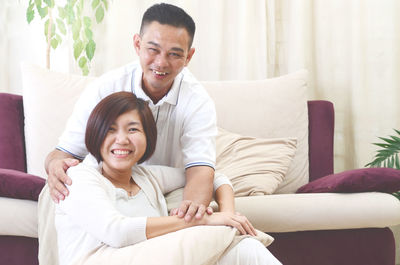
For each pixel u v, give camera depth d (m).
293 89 2.61
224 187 1.70
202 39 3.06
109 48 2.97
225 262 1.35
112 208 1.39
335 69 3.08
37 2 2.72
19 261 1.78
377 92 3.01
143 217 1.38
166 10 1.66
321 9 3.08
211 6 3.05
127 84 1.80
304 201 1.90
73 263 1.35
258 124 2.53
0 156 2.27
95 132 1.52
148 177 1.67
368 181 1.95
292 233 1.96
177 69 1.70
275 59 3.15
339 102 3.08
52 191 1.47
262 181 2.22
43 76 2.42
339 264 1.98
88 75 2.97
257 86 2.61
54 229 1.61
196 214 1.40
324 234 1.98
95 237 1.38
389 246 2.02
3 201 1.75
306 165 2.53
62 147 1.75
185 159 1.78
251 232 1.43
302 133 2.57
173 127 1.84
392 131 2.98
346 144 3.08
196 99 1.84
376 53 3.01
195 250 1.27
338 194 1.96
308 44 3.05
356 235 2.00
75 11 2.98
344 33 3.07
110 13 2.96
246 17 3.05
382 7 3.00
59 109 2.36
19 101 2.44
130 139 1.52
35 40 2.97
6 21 2.95
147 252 1.28
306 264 1.96
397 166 2.54
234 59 3.10
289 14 3.12
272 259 1.31
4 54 2.94
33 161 2.30
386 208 1.93
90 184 1.42
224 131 2.45
